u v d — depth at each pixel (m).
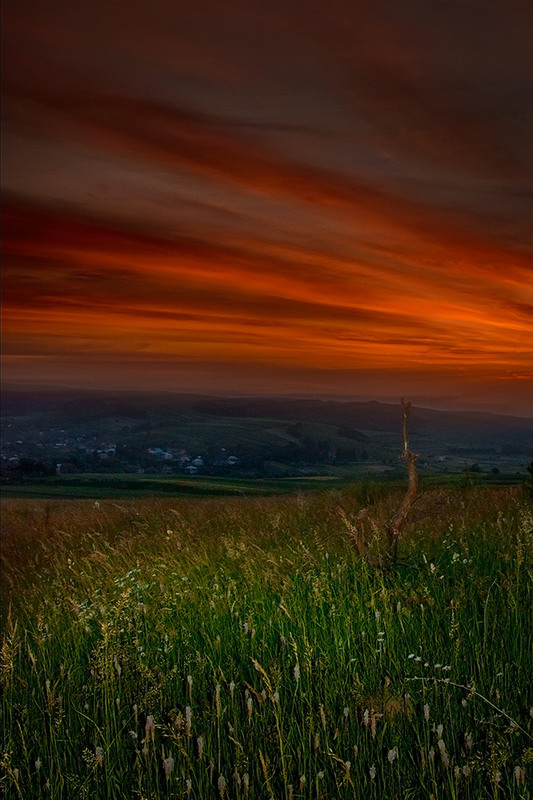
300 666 4.28
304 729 3.71
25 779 3.75
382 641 4.37
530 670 3.99
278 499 15.07
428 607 5.02
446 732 3.57
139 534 10.29
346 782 3.20
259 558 6.52
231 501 15.72
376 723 3.69
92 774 3.71
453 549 6.50
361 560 6.16
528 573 4.90
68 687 4.64
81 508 16.62
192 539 9.00
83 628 5.51
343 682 4.14
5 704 4.48
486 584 5.33
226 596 5.69
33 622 6.57
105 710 4.06
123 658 4.56
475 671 4.06
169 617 5.50
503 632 4.48
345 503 12.15
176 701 4.27
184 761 3.56
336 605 5.10
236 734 3.68
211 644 4.82
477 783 3.15
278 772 3.51
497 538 6.79
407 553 6.55
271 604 5.61
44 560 10.34
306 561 6.06
